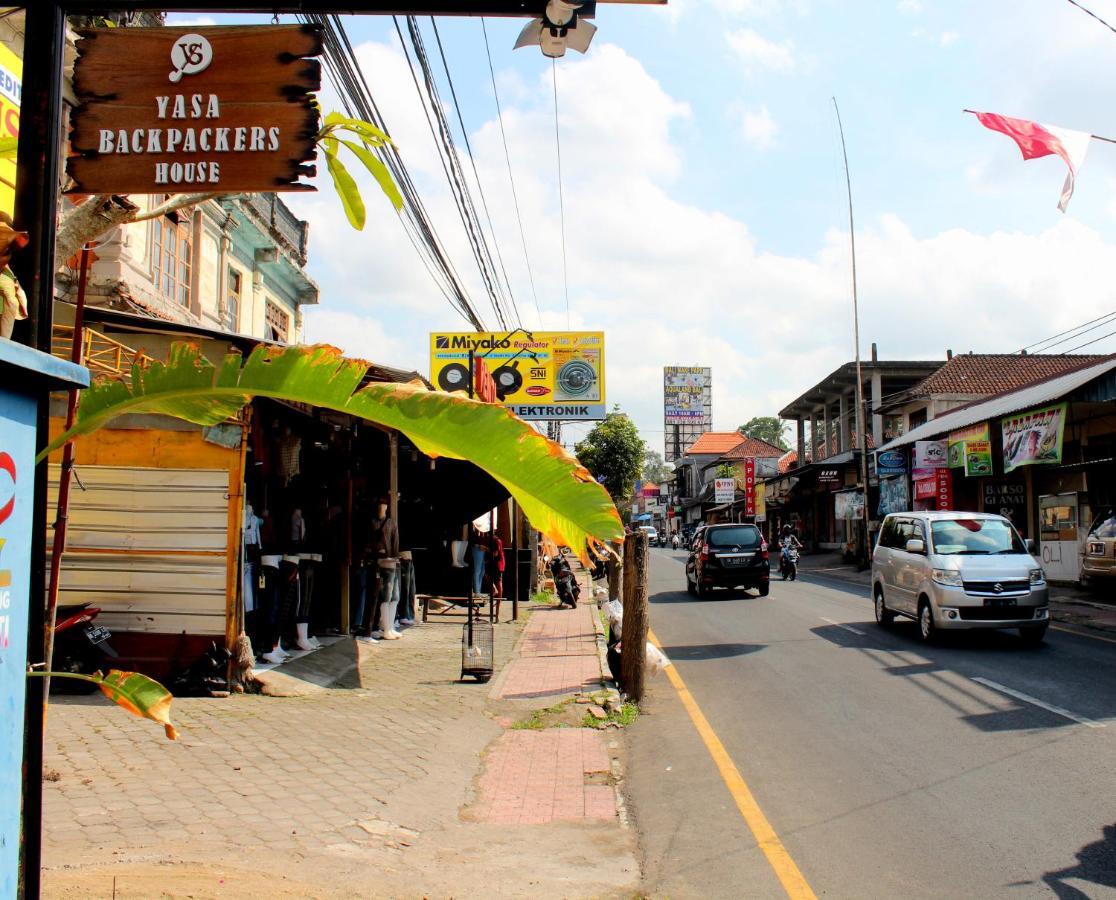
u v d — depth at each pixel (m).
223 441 9.33
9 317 2.89
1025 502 23.86
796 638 13.57
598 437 41.69
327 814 5.54
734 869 4.86
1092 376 16.98
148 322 9.03
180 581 9.23
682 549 69.94
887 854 4.98
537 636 15.10
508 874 4.78
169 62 3.81
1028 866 4.73
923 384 32.56
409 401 3.07
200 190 3.78
